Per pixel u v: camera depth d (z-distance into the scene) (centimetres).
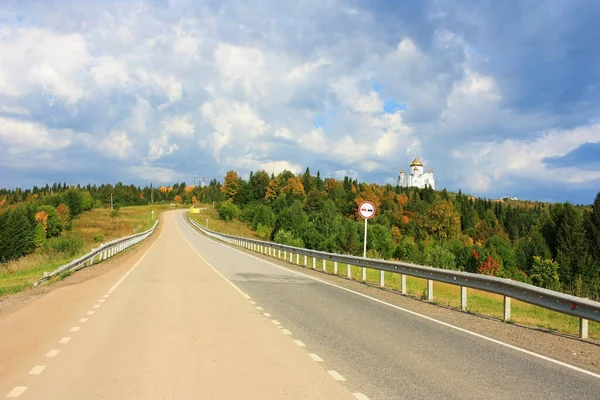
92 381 638
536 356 825
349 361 762
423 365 749
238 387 615
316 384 634
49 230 8431
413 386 636
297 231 7394
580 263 5794
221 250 4459
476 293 2148
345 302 1443
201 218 13150
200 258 3394
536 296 1083
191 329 997
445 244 7225
